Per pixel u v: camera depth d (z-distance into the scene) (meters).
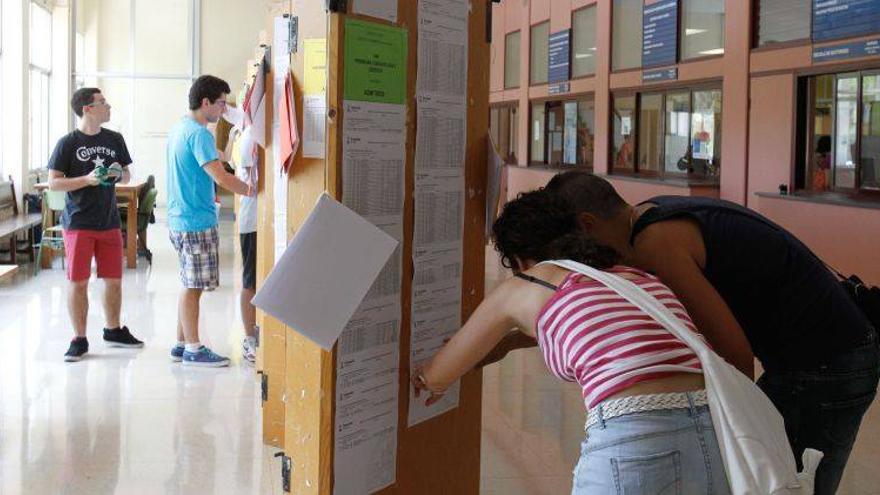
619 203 2.19
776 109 9.23
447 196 2.40
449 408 2.53
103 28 18.02
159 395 5.08
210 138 5.44
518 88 18.08
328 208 1.96
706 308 1.99
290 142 2.32
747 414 1.70
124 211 10.60
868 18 7.94
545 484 3.84
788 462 1.70
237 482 3.80
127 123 18.12
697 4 10.99
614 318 1.77
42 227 9.79
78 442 4.26
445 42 2.35
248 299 5.81
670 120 11.83
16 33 11.21
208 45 18.33
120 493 3.66
